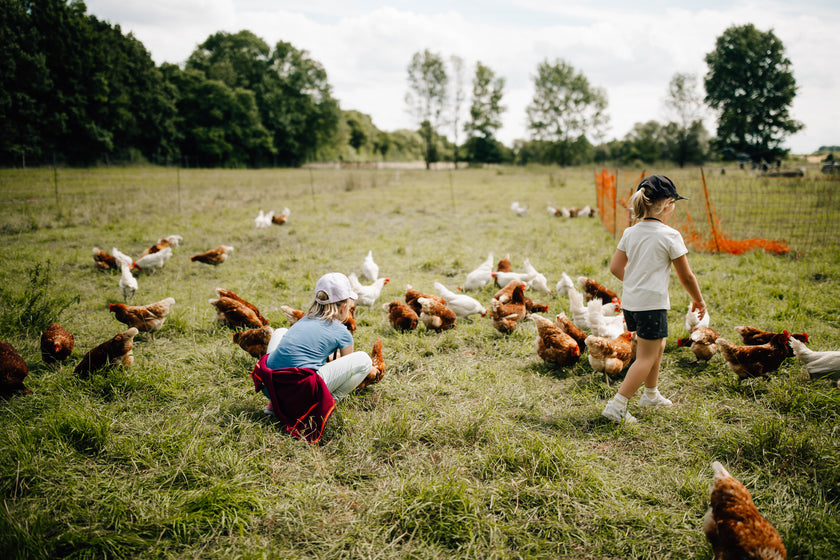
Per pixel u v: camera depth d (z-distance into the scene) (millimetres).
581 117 68500
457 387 3994
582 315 5023
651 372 3438
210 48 71750
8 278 6867
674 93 56094
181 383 3881
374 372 3752
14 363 3578
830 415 3385
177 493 2615
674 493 2670
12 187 20266
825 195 14828
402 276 7641
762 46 46844
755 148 48469
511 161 83562
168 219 13102
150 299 6262
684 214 12680
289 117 66500
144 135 53000
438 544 2348
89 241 10062
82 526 2398
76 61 43000
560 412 3578
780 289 6109
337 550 2307
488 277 6781
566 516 2523
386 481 2787
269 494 2643
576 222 13312
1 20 38062
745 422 3375
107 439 3012
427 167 71812
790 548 2205
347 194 22688
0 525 2244
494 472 2844
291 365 3219
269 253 9336
